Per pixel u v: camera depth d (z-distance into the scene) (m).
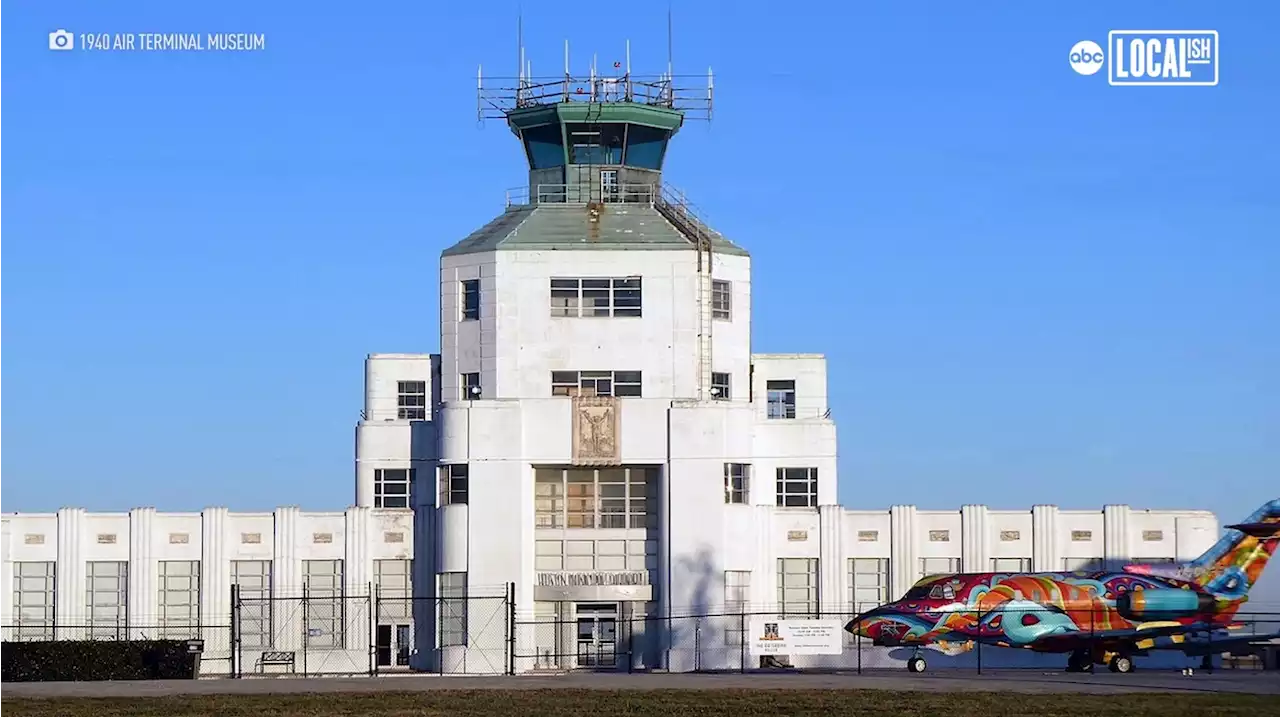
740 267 117.88
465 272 116.62
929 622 98.50
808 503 117.88
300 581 115.12
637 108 120.62
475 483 113.06
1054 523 115.94
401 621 114.88
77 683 90.06
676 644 111.69
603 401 113.56
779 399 121.56
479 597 107.00
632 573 113.88
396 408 120.69
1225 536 102.25
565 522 115.00
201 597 114.88
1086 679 89.50
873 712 72.50
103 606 114.94
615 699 77.88
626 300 115.44
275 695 81.19
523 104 122.31
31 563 115.06
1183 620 100.75
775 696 78.94
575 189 121.06
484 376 115.31
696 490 113.00
